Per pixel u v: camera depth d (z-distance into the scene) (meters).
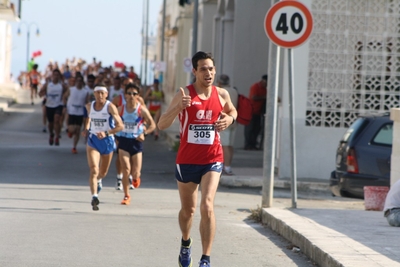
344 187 29.22
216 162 15.49
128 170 26.98
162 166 41.97
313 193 34.00
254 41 53.19
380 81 36.22
